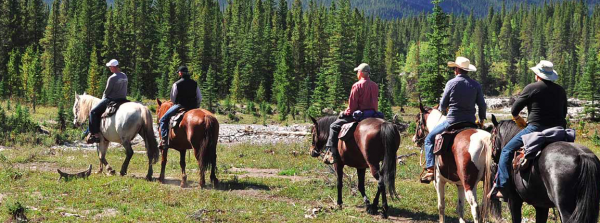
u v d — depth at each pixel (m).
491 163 7.32
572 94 123.69
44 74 87.75
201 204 9.91
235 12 148.12
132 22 102.06
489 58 189.00
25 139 22.95
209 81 68.25
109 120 13.27
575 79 126.06
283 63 88.25
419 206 10.52
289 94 78.69
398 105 88.50
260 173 15.75
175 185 12.62
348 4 146.25
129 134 13.02
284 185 12.83
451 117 8.04
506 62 180.38
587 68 71.62
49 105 62.69
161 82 83.31
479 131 7.51
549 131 6.36
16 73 75.12
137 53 96.19
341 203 10.42
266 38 108.38
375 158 9.14
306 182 13.12
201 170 11.52
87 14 103.06
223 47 111.75
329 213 9.82
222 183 12.66
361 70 10.01
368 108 10.00
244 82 94.88
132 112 12.94
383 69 128.50
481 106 8.01
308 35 115.38
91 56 87.94
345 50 103.44
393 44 153.62
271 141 27.42
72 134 26.23
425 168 8.89
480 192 12.24
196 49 101.12
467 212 10.07
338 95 65.06
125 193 10.79
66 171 14.86
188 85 12.52
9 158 17.02
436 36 41.84
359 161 9.78
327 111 64.12
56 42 99.00
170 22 102.81
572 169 5.69
